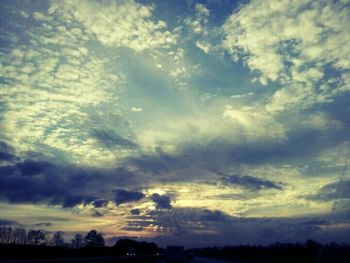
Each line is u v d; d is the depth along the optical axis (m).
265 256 89.81
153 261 73.81
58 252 106.62
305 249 68.75
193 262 68.00
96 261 60.31
